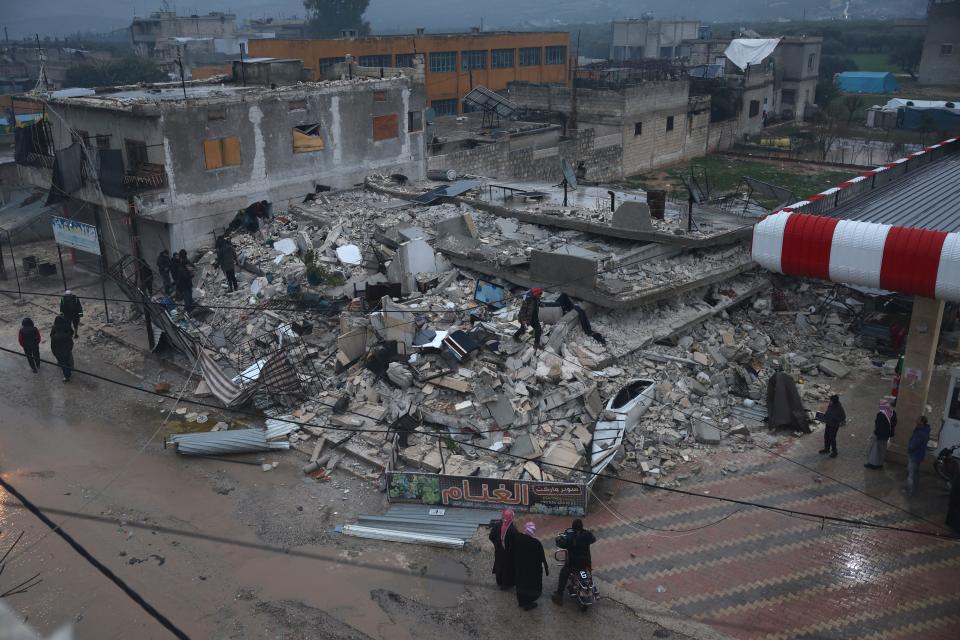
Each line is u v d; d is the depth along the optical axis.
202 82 33.25
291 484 15.80
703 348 20.02
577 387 17.11
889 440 16.08
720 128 57.81
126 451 17.20
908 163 20.06
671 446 16.56
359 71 35.41
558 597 12.25
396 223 25.38
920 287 13.34
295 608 12.24
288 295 22.41
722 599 12.25
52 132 29.17
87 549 13.77
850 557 13.18
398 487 14.95
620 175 49.16
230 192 27.48
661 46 99.81
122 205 25.41
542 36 72.75
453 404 17.03
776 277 23.91
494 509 14.69
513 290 21.55
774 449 16.59
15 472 16.41
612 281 20.14
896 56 103.19
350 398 18.23
